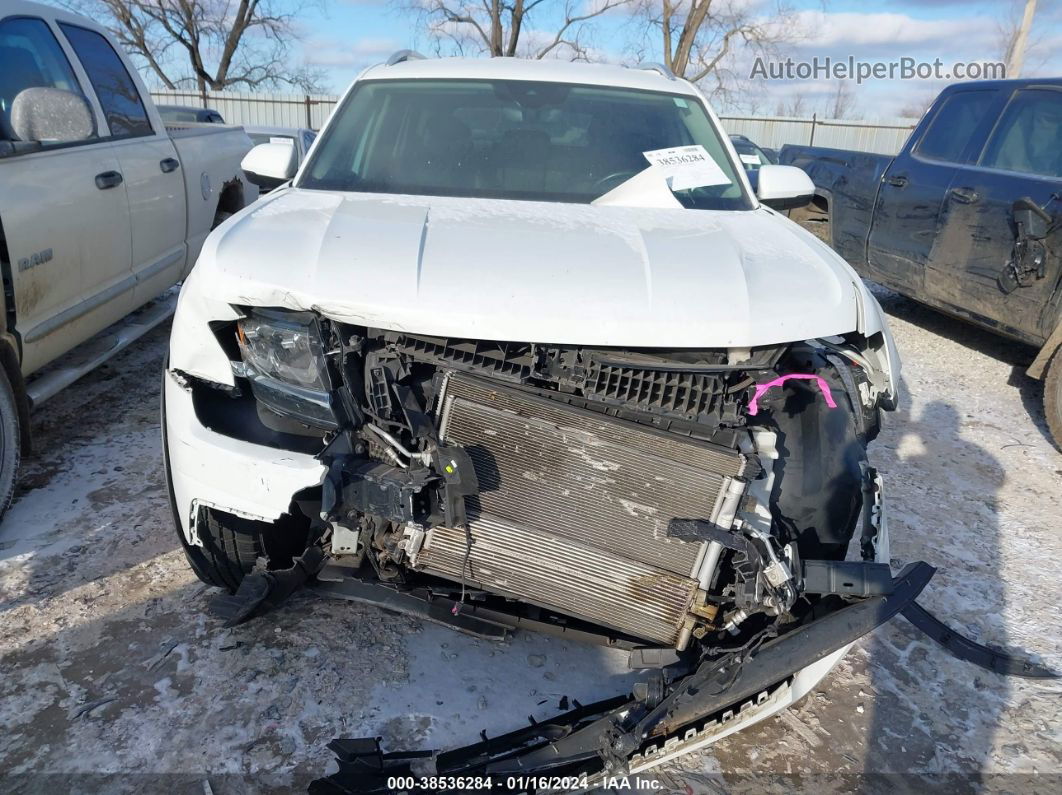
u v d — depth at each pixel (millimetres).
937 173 6371
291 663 2695
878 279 7195
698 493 2090
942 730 2658
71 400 4680
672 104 3656
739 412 2137
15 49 3789
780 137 26656
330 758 2348
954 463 4730
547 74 3674
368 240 2322
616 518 2131
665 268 2270
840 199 7680
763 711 2193
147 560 3193
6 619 2818
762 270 2367
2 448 3221
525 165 3197
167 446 2506
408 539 2193
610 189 3133
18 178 3408
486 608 2480
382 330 2148
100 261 4082
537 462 2123
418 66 3719
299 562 2586
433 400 2162
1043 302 5270
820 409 2375
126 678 2590
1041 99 5754
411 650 2795
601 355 2104
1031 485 4512
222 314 2270
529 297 2088
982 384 6129
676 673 2238
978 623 3225
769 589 2020
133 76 4891
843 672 2896
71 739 2352
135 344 5746
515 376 2102
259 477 2271
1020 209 5371
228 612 2492
